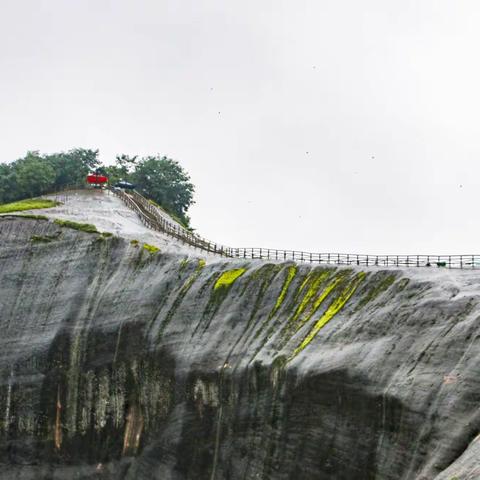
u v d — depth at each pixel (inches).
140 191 4505.4
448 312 1688.0
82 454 2546.8
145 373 2429.9
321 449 1768.0
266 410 1967.3
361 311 1940.2
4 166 4461.1
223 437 2078.0
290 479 1820.9
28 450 2672.2
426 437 1503.4
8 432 2723.9
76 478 2529.5
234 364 2140.7
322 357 1875.0
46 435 2652.6
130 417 2460.6
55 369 2704.2
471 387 1480.1
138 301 2620.6
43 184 4271.7
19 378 2770.7
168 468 2213.3
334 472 1713.8
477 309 1637.6
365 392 1702.8
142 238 2947.8
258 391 2018.9
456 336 1599.4
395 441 1585.9
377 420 1653.5
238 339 2228.1
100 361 2600.9
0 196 4249.5
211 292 2437.3
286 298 2239.2
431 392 1549.0
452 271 1915.6
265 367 2015.3
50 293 2896.2
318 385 1828.2
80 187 4202.8
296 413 1872.5
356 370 1750.7
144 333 2512.3
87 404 2583.7
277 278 2321.6
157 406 2353.6
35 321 2849.4
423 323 1717.5
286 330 2111.2
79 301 2792.8
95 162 4810.5
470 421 1439.5
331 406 1785.2
